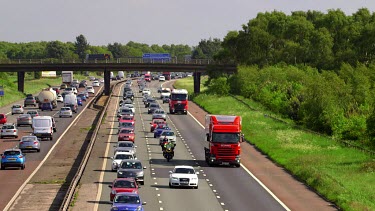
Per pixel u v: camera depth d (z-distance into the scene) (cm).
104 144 11238
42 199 6550
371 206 6338
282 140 11481
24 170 8450
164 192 6956
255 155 10275
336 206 6488
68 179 7756
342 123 12344
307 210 6253
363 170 8388
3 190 7031
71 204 6103
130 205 5344
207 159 9281
